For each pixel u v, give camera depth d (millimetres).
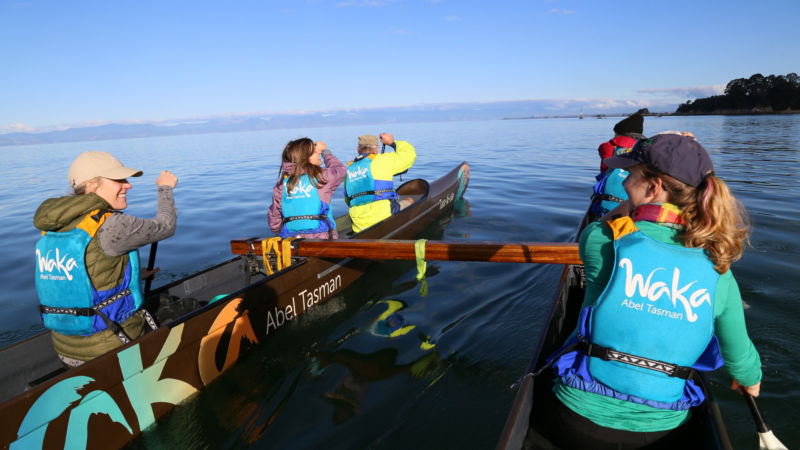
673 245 1157
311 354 2809
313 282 3395
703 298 1124
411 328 3104
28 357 2295
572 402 1308
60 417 1812
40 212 1962
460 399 2312
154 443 2076
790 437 1888
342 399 2352
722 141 17422
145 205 7695
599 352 1232
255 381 2547
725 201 1090
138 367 2104
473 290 3703
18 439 1683
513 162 12414
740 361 1242
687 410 1283
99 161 2082
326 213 3555
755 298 3137
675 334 1143
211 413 2279
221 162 16125
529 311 3273
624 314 1184
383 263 4395
